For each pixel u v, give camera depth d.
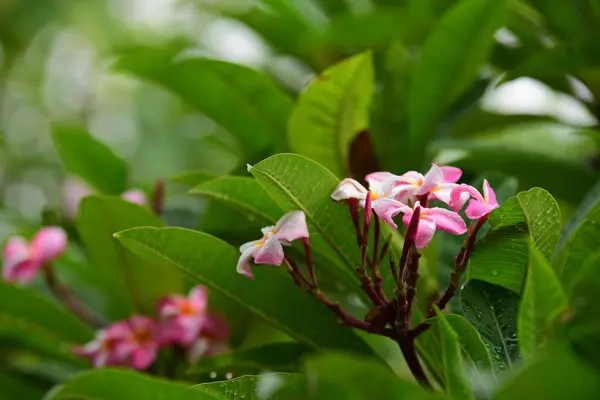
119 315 1.71
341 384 1.24
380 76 1.88
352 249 1.45
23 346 1.70
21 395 1.73
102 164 1.86
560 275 1.38
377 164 1.64
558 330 1.29
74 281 1.92
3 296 1.65
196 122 2.57
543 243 1.38
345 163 1.65
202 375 1.59
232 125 1.79
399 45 1.83
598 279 1.27
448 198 1.36
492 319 1.40
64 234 1.76
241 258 1.38
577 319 1.27
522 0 1.84
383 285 1.45
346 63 1.57
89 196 1.58
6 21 4.70
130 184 1.90
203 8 2.01
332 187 1.40
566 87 1.85
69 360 1.70
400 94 1.81
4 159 4.50
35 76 5.07
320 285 1.64
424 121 1.78
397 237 1.50
